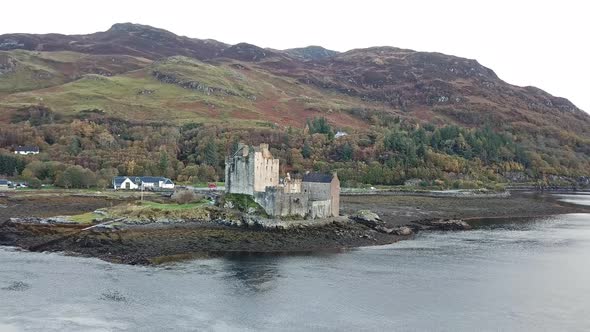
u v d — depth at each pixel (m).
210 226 129.38
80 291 84.44
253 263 105.81
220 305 80.00
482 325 74.69
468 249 127.69
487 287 93.69
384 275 99.75
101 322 71.69
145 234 120.19
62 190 185.62
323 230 134.75
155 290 86.12
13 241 117.00
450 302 84.69
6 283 87.44
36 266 98.44
